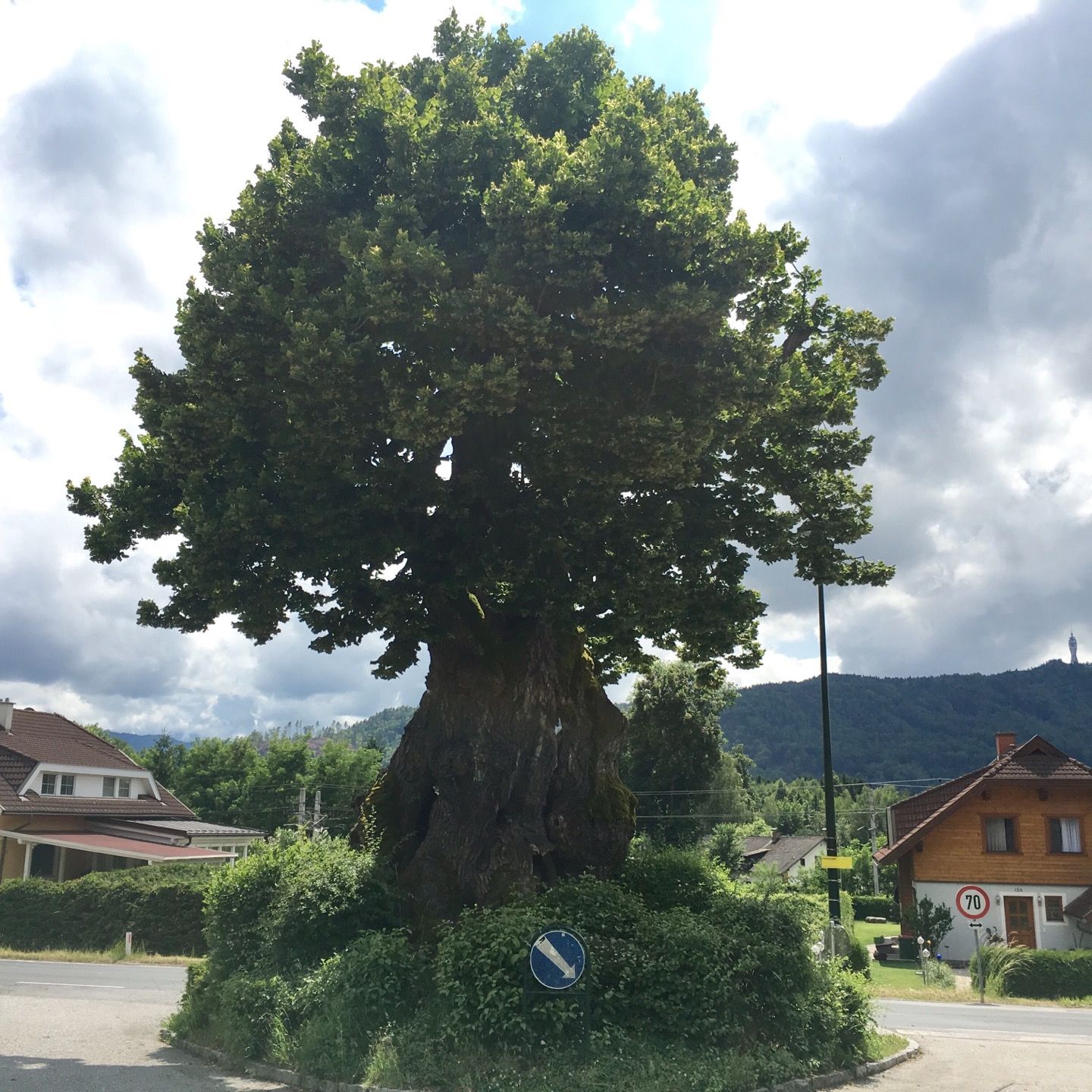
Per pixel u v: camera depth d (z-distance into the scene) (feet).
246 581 48.52
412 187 44.42
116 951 102.12
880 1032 53.11
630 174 42.37
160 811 160.66
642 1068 34.37
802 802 357.82
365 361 43.29
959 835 128.77
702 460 51.83
